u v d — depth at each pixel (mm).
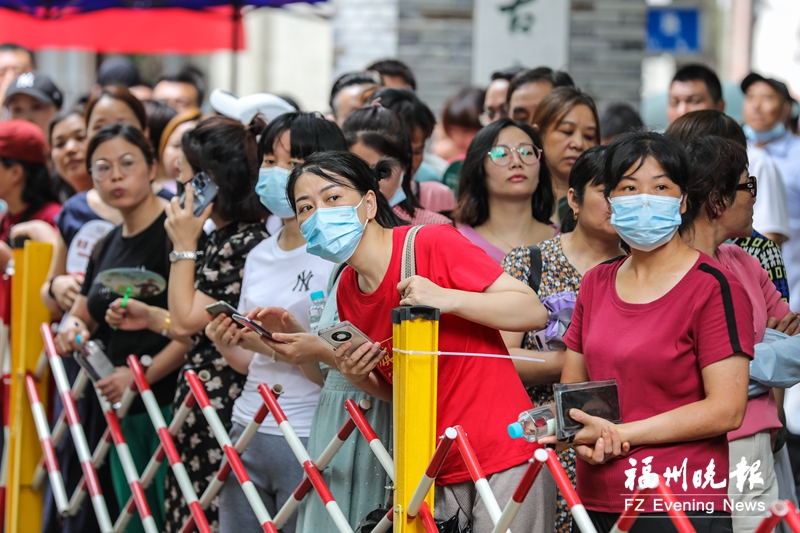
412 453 6371
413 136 11031
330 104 13625
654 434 6121
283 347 7754
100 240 11188
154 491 10906
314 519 7844
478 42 18391
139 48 19078
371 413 7770
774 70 36875
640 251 6551
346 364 6887
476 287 6758
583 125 10445
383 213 7207
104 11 18969
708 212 7449
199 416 9508
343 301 7297
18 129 13984
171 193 12773
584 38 18672
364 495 7742
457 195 9898
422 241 6883
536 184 9445
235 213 9766
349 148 9469
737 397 6074
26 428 11914
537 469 5676
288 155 8531
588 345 6625
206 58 31438
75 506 10953
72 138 13945
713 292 6207
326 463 7457
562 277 8250
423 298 6551
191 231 9492
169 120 14688
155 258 10578
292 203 7016
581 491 6695
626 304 6516
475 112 14859
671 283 6395
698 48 31641
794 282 13984
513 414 7004
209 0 18672
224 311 8383
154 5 18641
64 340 10867
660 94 18781
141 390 9391
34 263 11883
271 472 8750
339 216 6746
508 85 13305
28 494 11914
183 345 10359
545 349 8195
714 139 7488
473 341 6969
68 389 10852
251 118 9820
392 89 11320
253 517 8898
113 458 11023
